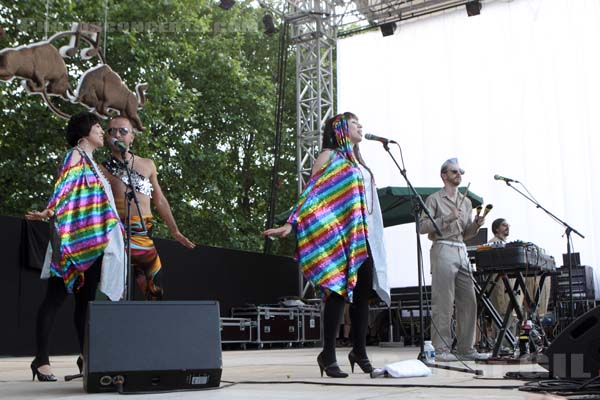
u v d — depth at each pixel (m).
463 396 2.20
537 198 10.98
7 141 12.04
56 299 3.29
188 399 2.17
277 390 2.48
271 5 11.73
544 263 4.87
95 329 2.38
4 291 7.36
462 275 5.13
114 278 3.17
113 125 3.46
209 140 16.48
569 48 10.99
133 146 12.20
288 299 11.05
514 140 11.23
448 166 5.17
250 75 16.91
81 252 3.13
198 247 10.02
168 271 9.43
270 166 18.31
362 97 12.34
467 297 5.13
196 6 15.43
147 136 12.31
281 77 12.48
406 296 10.84
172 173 14.60
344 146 3.34
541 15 11.23
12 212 11.71
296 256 3.21
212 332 2.54
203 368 2.47
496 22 11.52
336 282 3.11
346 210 3.21
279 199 18.11
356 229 3.19
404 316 11.62
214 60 15.51
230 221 15.60
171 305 2.51
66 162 3.21
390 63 12.20
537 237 10.93
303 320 10.81
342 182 3.24
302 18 11.38
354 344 3.38
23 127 11.77
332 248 3.14
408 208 9.89
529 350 5.04
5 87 11.20
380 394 2.29
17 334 7.45
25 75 6.59
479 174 11.41
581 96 10.84
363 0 11.36
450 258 5.05
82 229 3.14
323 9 11.43
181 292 9.61
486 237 8.34
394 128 12.08
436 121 11.79
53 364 5.46
